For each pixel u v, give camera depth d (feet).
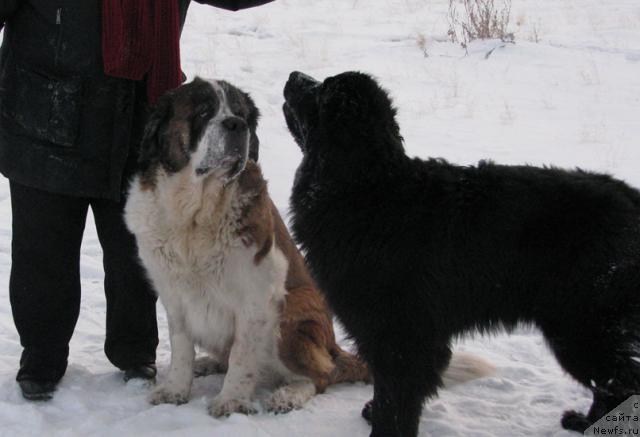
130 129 10.89
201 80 10.74
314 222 10.12
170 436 10.01
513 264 9.83
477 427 10.55
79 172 10.72
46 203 10.82
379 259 9.86
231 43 30.27
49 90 10.56
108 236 11.23
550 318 9.89
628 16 33.94
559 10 35.96
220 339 11.23
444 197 9.96
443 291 9.92
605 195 9.78
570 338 9.84
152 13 10.78
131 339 11.44
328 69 26.66
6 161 10.74
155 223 10.64
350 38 31.48
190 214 10.55
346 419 10.69
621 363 9.66
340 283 10.03
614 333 9.63
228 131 10.33
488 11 30.32
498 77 25.99
